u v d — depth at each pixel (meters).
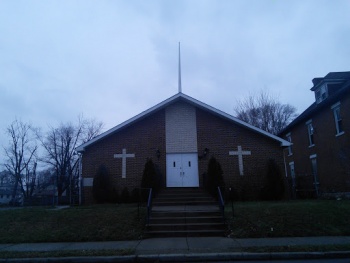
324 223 11.47
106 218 12.81
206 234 11.22
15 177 50.41
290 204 14.35
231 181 19.14
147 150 19.83
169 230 11.55
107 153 19.84
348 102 19.16
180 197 16.70
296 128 28.58
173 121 20.28
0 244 10.62
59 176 49.06
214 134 19.98
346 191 19.73
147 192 17.22
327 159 22.28
